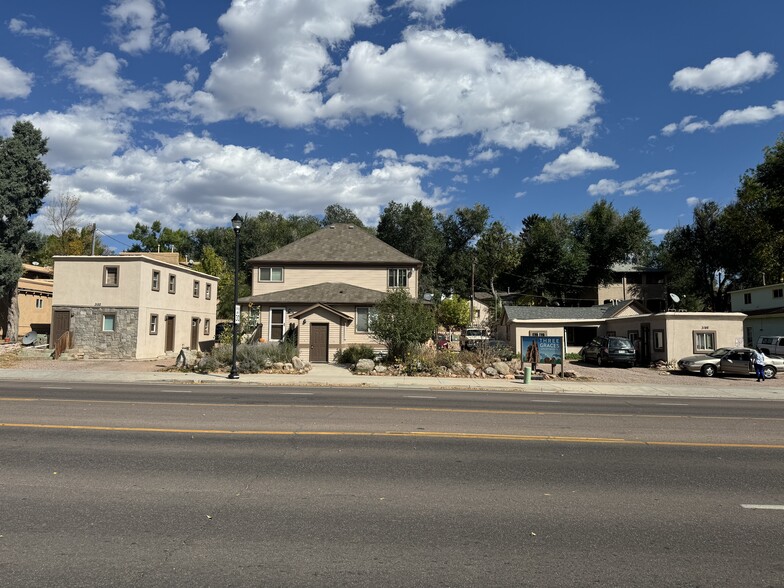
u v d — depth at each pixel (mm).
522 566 4438
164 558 4477
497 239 76750
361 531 5129
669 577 4285
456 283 81438
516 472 7336
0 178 34938
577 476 7191
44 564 4336
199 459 7738
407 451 8445
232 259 82625
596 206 73938
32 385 18625
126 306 31062
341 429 10195
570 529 5281
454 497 6207
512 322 41531
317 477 6914
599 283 72812
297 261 35656
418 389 19469
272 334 32906
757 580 4258
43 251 61219
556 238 72312
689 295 67438
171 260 52219
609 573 4340
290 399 15000
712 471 7570
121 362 28859
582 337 45094
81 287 31344
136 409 12508
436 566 4406
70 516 5418
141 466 7320
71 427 10078
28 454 7941
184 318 37406
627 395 19188
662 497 6348
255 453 8148
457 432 10117
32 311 41406
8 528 5086
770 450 9047
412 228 77812
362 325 32719
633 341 35375
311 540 4895
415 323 25375
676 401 17312
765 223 51125
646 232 72125
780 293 38969
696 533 5227
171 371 24328
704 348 30281
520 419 11930
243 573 4227
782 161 48938
